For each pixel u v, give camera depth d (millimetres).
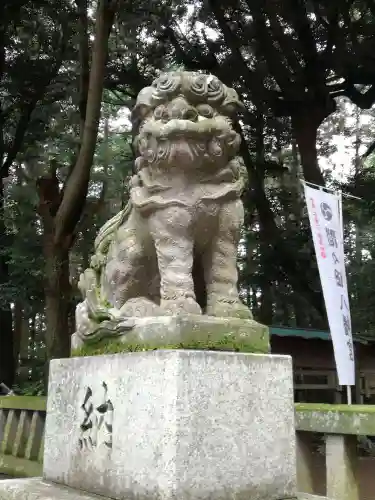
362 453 5945
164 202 2252
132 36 10000
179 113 2205
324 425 3109
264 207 11508
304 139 11289
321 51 11656
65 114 11914
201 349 2049
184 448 1867
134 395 2049
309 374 9289
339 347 4691
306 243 11492
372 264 11297
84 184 7465
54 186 7785
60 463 2473
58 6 9852
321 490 3307
